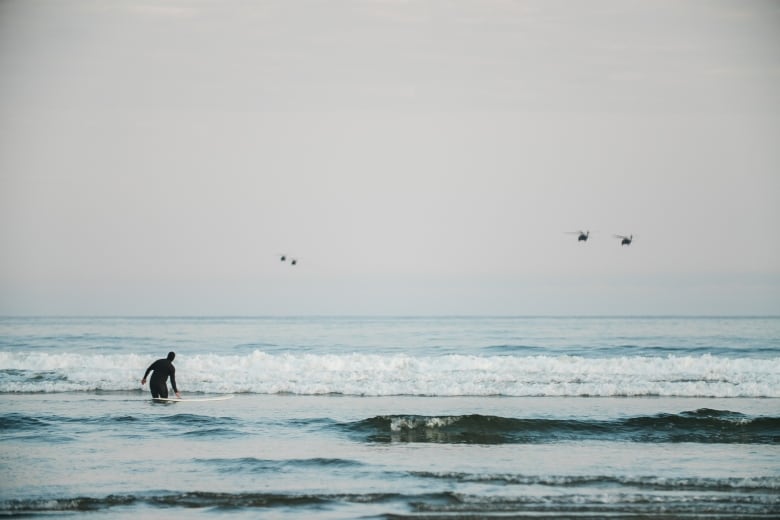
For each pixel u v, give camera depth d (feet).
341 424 139.44
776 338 412.57
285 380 189.16
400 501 93.30
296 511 89.92
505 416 147.33
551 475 106.11
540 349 324.39
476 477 104.58
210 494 95.96
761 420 137.49
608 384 179.93
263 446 124.57
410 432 133.90
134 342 379.96
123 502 93.56
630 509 89.66
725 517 86.84
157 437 130.72
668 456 118.93
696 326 627.46
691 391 176.04
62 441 127.24
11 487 100.22
